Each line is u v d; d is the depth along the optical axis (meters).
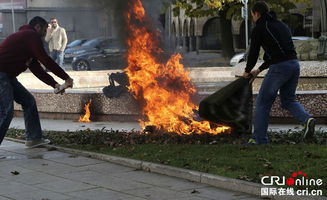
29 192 9.23
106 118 17.08
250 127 12.63
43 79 12.80
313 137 12.39
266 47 11.85
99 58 43.03
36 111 13.05
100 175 10.27
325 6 20.83
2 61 12.10
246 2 43.53
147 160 10.91
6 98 12.15
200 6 47.53
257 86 20.45
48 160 11.62
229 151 11.23
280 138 12.57
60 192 9.20
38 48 12.16
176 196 8.87
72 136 13.75
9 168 10.97
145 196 8.89
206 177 9.56
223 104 12.28
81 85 29.38
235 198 8.70
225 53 49.50
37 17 12.53
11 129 15.85
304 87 19.67
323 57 20.19
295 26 57.09
